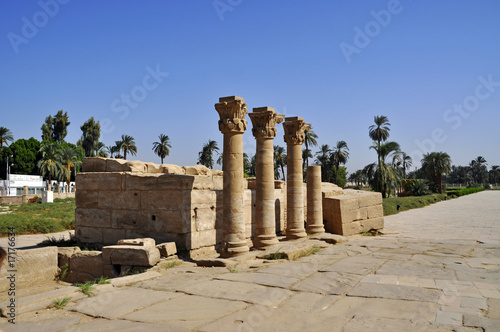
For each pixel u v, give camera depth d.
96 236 13.46
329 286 7.93
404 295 7.19
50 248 10.88
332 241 14.80
